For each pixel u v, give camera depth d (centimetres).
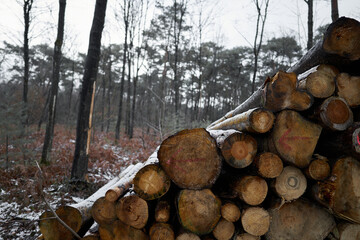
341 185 177
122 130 2223
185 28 1848
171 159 184
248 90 2761
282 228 196
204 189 186
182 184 184
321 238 197
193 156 184
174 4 1571
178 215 181
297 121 184
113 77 2783
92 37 541
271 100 183
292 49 2130
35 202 408
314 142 184
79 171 524
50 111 775
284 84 179
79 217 219
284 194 184
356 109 198
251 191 180
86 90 537
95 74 549
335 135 189
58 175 568
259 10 1103
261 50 2419
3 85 1523
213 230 190
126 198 188
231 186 198
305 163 183
